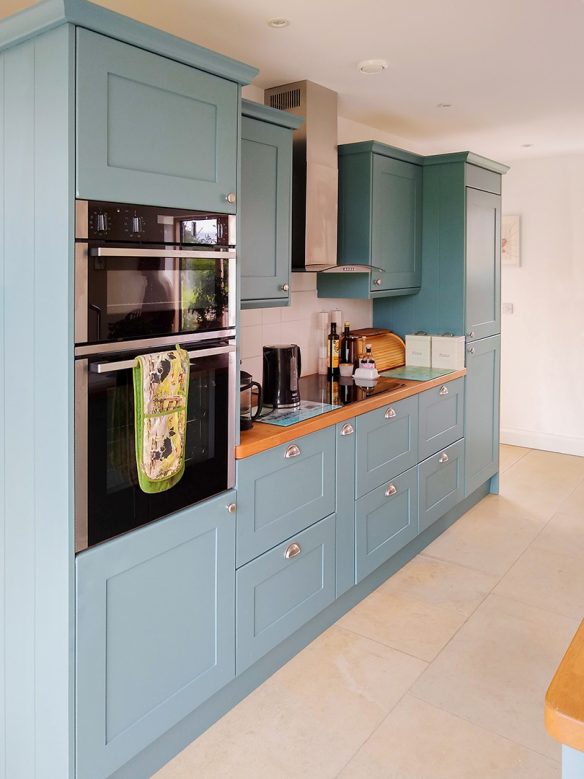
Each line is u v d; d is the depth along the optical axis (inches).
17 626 73.0
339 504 112.0
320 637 110.9
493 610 119.5
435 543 150.1
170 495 77.9
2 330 71.1
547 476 197.5
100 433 67.9
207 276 79.9
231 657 89.4
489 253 167.2
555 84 127.5
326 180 128.1
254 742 86.1
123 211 68.3
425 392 139.0
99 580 69.6
